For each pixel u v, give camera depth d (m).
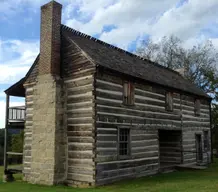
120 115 14.98
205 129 24.41
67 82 14.91
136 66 18.31
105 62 14.84
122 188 12.43
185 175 16.56
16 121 17.39
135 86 16.38
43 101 14.92
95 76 13.85
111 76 14.78
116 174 14.31
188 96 22.14
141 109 16.59
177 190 11.59
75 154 14.10
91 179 13.26
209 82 37.16
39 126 14.86
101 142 13.70
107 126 14.13
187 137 21.22
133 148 15.60
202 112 24.33
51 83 14.70
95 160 13.29
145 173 16.28
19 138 35.19
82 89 14.22
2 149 42.53
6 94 17.78
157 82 17.75
